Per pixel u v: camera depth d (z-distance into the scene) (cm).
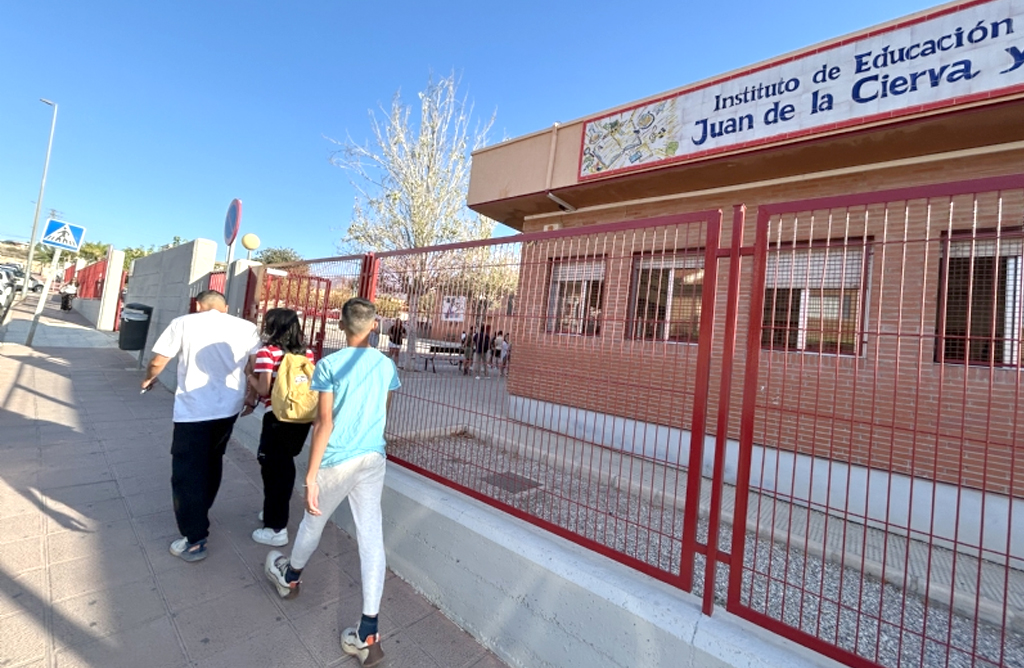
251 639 249
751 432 208
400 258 404
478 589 268
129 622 252
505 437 313
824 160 489
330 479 251
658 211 633
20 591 264
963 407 175
